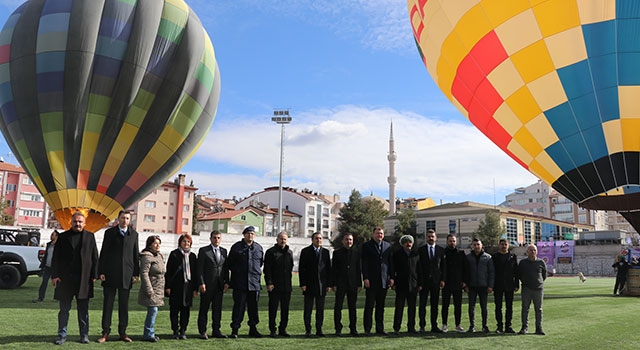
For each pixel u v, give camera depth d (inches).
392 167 3659.0
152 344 321.4
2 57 739.4
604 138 533.0
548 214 4338.1
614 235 2333.9
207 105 847.1
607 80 517.0
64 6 737.6
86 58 714.2
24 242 722.2
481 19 569.0
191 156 863.1
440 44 635.5
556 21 524.4
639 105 512.7
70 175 725.3
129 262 337.1
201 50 810.2
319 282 374.0
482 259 403.9
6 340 317.4
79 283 314.2
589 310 545.0
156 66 759.1
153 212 2672.2
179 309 351.9
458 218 2748.5
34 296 576.4
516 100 571.8
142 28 746.2
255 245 371.2
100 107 724.0
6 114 730.2
